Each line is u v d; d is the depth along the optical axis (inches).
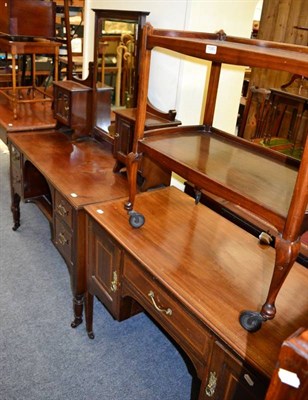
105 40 83.0
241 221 64.5
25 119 107.5
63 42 115.1
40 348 68.1
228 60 38.9
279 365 21.3
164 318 47.8
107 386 62.2
